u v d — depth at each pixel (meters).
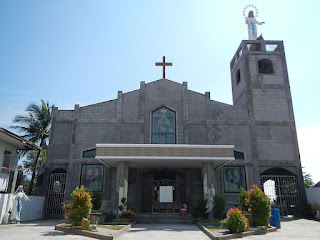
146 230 13.05
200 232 12.43
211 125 22.14
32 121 27.67
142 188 20.92
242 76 24.44
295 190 21.09
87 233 10.39
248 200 13.67
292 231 12.89
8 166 18.03
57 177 21.14
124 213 16.25
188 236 11.09
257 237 10.84
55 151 21.66
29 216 18.23
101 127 22.06
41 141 28.20
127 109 22.52
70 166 21.06
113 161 18.20
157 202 18.44
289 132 22.34
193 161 18.02
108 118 22.28
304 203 20.67
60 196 20.69
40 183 22.36
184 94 22.88
